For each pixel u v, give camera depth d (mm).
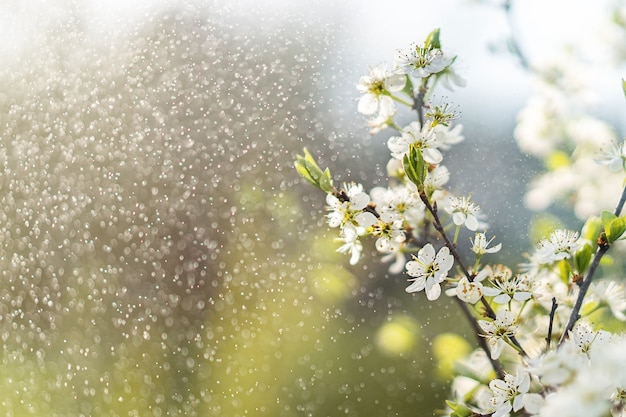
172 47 1531
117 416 1382
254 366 1406
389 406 1263
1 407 1427
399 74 998
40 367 1488
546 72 1228
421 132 986
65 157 1576
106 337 1506
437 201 1010
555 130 1226
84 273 1550
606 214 961
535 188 1232
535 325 1017
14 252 1597
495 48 1229
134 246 1552
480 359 1068
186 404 1386
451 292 965
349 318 1382
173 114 1524
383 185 1303
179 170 1519
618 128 1229
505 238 1205
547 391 945
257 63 1460
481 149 1273
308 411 1304
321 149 1380
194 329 1487
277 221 1451
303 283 1426
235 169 1479
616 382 905
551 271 1020
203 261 1506
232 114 1468
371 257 1336
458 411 968
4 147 1599
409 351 1255
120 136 1543
